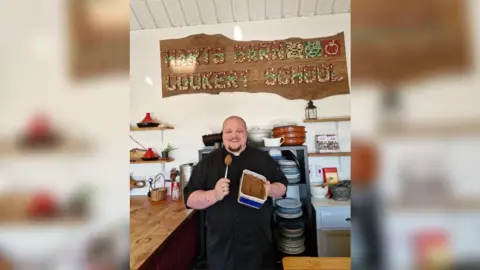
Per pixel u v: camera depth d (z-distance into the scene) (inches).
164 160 88.0
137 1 84.3
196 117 93.1
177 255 62.4
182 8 87.5
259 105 91.2
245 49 92.2
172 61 94.4
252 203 57.2
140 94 95.1
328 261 40.4
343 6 86.7
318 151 86.5
